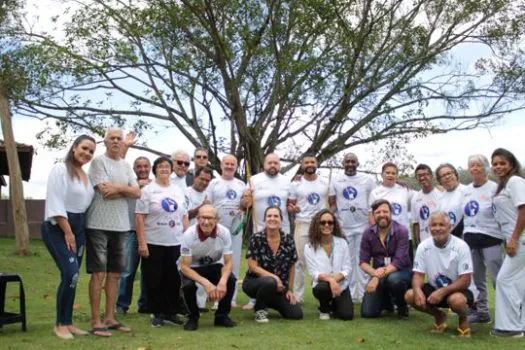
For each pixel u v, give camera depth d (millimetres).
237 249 8039
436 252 6316
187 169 7887
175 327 6465
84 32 17844
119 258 6191
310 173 8328
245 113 19375
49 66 16828
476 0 18438
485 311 6918
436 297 6102
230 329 6344
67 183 5777
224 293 6305
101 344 5543
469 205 6875
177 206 6738
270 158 8039
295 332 6188
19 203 14344
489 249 6699
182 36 17078
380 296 7137
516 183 6066
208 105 20047
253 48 17000
